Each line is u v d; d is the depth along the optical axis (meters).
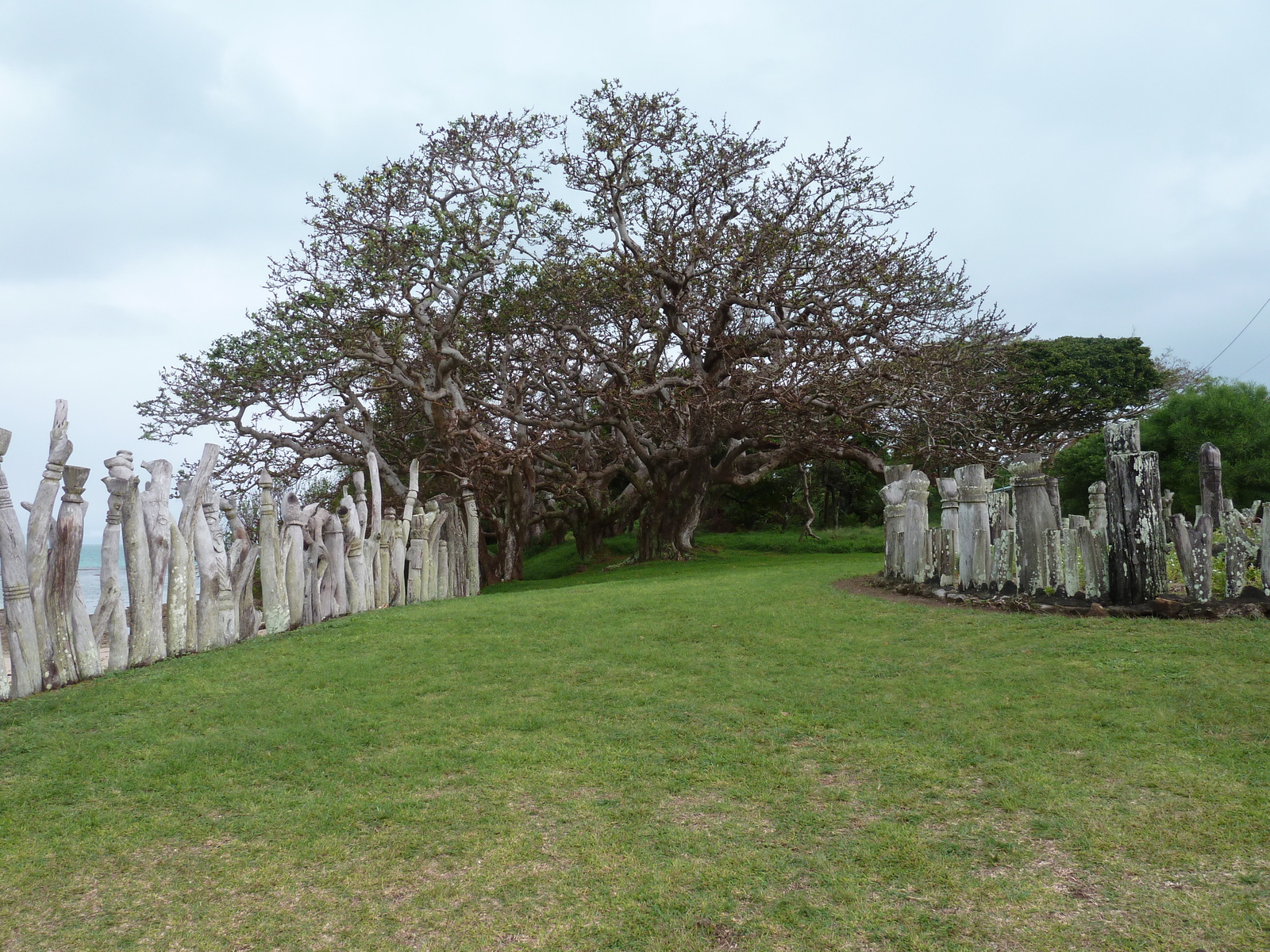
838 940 3.48
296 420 24.59
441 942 3.62
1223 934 3.38
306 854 4.44
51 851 4.57
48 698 7.34
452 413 22.31
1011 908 3.65
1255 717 5.55
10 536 7.55
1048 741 5.45
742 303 21.80
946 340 23.30
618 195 24.30
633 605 10.93
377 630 9.96
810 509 30.67
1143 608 8.35
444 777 5.39
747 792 4.98
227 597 9.70
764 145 23.98
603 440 27.52
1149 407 34.72
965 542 10.17
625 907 3.81
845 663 7.59
